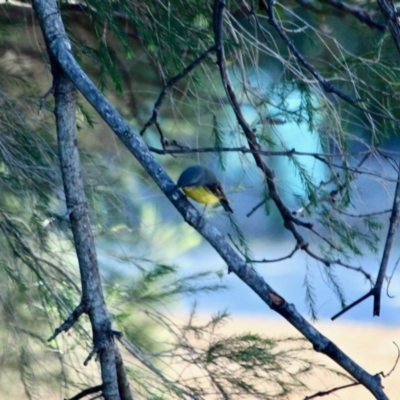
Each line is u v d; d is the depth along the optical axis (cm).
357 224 895
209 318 1277
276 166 905
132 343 950
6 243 939
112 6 867
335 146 864
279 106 864
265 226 1293
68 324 634
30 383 937
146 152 584
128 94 1044
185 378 970
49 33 622
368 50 962
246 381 904
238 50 906
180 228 1158
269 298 572
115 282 1002
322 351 584
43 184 927
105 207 990
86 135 1038
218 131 873
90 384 948
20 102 954
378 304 587
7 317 933
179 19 849
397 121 664
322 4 1041
